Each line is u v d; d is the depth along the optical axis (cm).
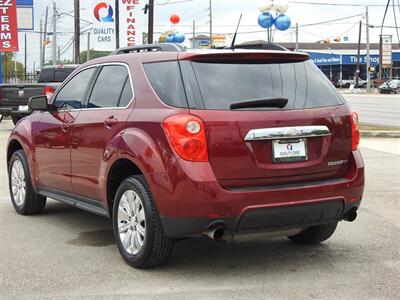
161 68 508
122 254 525
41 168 673
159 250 489
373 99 4438
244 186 466
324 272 505
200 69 484
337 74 9438
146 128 488
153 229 482
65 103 639
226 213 451
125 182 512
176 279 486
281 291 459
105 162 537
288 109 489
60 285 472
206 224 452
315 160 495
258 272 505
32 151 688
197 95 468
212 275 496
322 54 9106
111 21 2291
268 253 562
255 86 490
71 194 623
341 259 542
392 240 606
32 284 475
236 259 543
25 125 714
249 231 467
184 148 454
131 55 554
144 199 486
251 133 465
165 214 467
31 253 560
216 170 456
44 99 659
